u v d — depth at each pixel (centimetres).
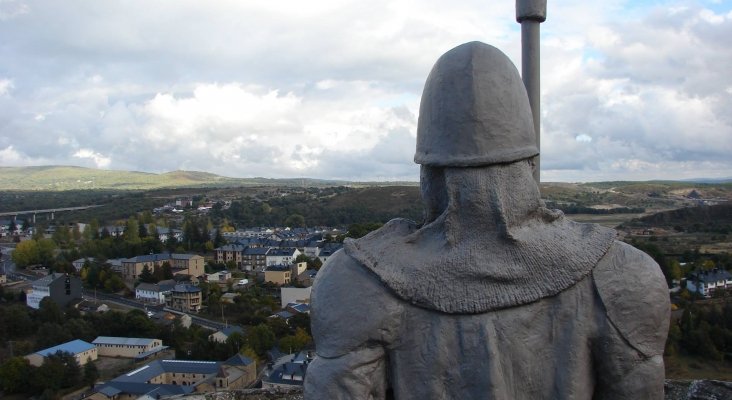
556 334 231
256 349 4222
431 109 243
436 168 243
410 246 242
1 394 3784
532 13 581
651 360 237
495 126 233
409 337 232
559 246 236
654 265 243
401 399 231
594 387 239
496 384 220
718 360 2723
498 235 232
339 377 231
